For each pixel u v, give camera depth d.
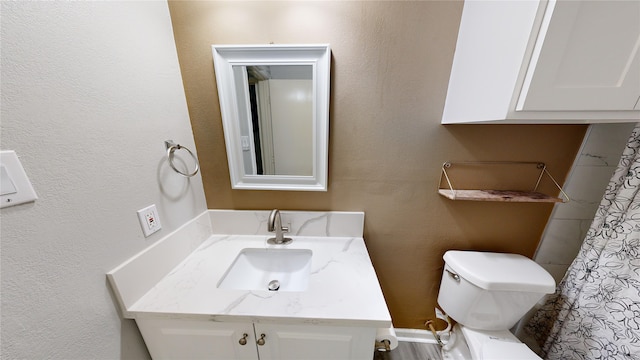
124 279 0.67
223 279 0.87
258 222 1.12
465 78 0.78
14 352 0.45
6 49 0.42
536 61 0.52
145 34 0.74
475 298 0.96
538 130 0.93
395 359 1.25
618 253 0.81
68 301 0.54
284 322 0.68
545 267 1.11
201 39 0.88
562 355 0.99
